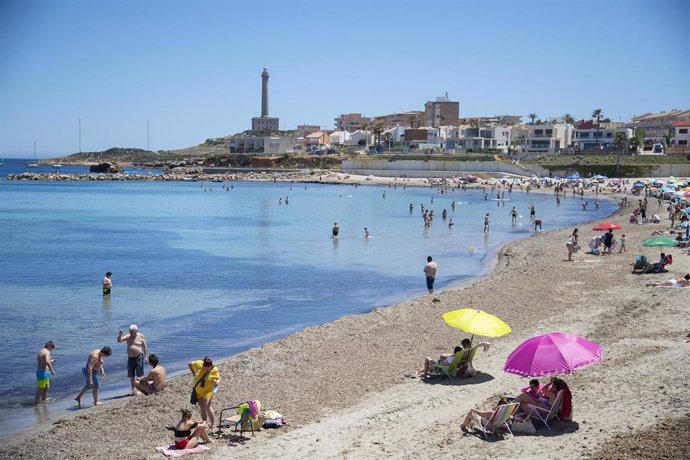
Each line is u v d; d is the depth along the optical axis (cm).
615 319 2542
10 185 18350
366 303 3481
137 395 2003
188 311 3322
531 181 15425
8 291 3906
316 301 3553
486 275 4238
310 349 2353
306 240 6500
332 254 5456
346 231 7331
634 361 1936
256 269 4691
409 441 1489
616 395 1670
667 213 7981
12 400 2012
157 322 3084
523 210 10119
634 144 17175
